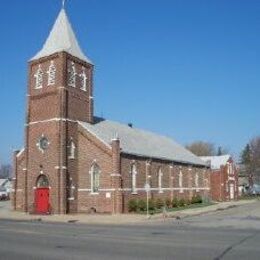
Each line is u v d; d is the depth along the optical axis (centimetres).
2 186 11406
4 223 3750
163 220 4203
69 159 5162
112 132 5878
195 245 2139
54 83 5219
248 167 13425
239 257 1789
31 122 5378
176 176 6794
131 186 5403
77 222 4016
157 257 1772
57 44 5469
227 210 5772
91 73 5656
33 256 1805
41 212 5128
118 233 2767
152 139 7119
